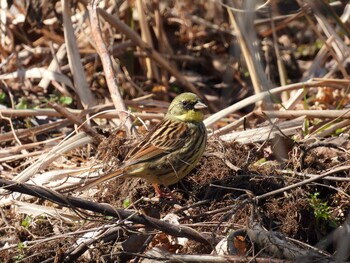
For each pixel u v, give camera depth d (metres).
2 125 8.00
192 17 9.84
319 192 6.18
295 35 9.69
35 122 8.03
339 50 8.32
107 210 5.53
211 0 9.38
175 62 9.59
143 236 5.73
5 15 8.87
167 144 6.08
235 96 8.98
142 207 6.15
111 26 8.82
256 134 6.86
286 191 5.95
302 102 8.35
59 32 9.10
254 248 5.47
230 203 5.98
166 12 9.96
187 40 9.93
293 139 6.61
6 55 8.98
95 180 5.94
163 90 9.13
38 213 6.34
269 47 9.33
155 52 8.68
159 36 9.40
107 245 5.77
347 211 6.05
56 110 7.27
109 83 7.48
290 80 9.30
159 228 5.51
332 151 6.59
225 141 6.68
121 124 7.00
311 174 6.15
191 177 6.31
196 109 6.29
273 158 6.68
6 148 7.46
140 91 8.91
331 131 7.02
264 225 5.88
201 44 9.87
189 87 8.88
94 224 6.05
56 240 5.89
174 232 5.53
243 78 9.02
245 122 7.14
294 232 5.86
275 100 7.54
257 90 7.58
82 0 8.43
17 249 5.91
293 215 5.90
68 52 7.96
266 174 6.20
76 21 8.94
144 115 7.70
